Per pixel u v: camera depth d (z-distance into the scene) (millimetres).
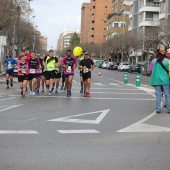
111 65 70125
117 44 77438
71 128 8383
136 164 5547
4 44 34969
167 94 11078
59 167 5328
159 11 74438
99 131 8094
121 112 11195
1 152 6125
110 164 5523
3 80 25719
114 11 122625
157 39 54594
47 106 12305
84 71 15859
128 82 29609
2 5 41531
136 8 82250
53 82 16688
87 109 11734
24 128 8258
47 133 7758
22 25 62531
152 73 11094
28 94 16547
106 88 21656
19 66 15641
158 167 5410
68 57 15906
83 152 6223
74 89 20125
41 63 18188
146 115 10625
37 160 5676
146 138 7438
